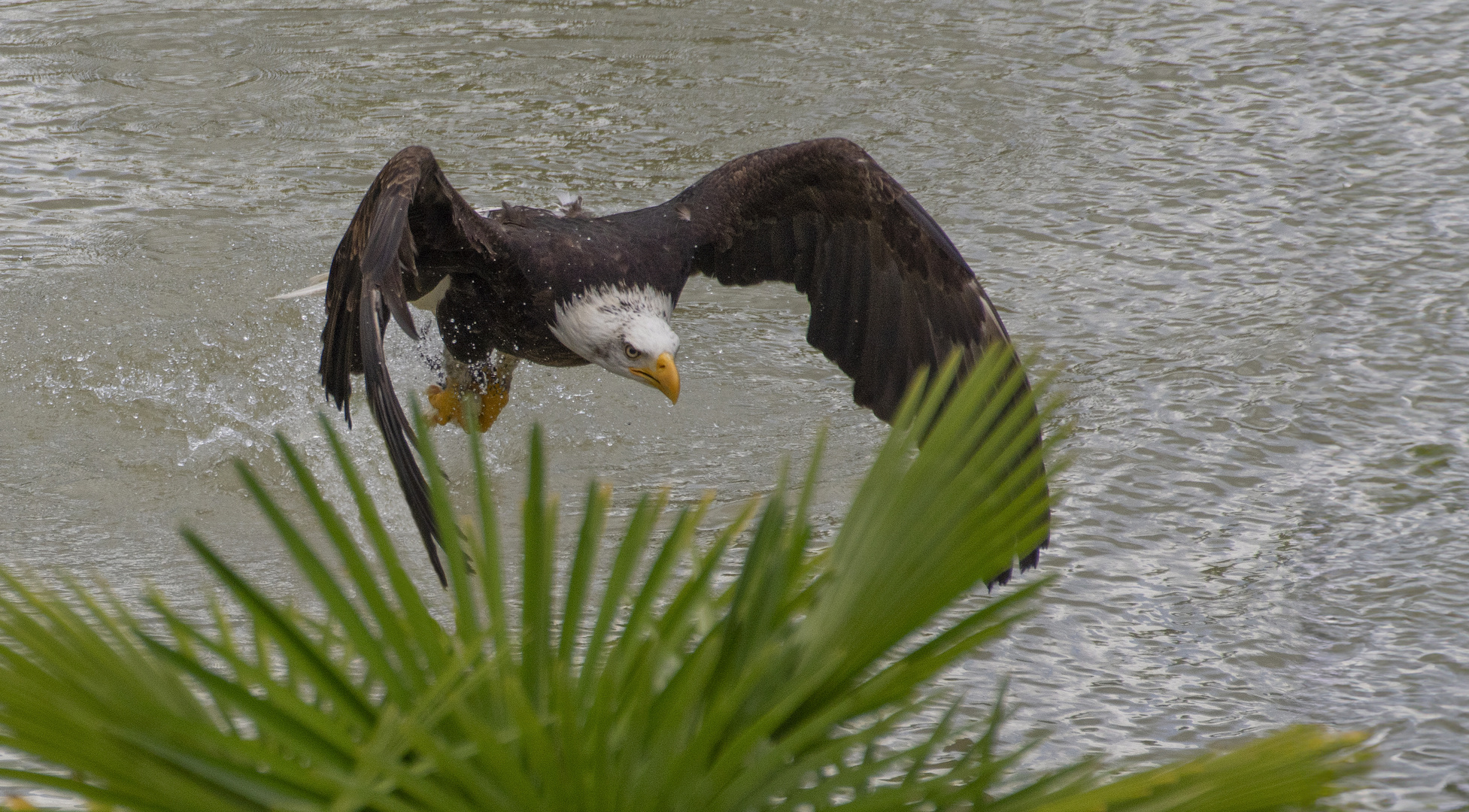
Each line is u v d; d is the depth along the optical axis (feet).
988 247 49.49
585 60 66.74
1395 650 28.19
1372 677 27.32
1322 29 71.00
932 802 12.98
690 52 67.97
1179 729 25.43
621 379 40.78
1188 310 45.03
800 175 29.68
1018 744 24.58
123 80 63.05
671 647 12.92
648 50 68.13
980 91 63.87
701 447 37.42
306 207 51.57
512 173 54.39
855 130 59.36
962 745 24.09
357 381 38.96
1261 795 11.82
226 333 42.24
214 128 58.44
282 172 54.49
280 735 11.82
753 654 12.88
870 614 12.67
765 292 47.21
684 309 45.78
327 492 34.60
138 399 38.55
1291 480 35.14
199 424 37.55
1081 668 27.30
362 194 53.01
